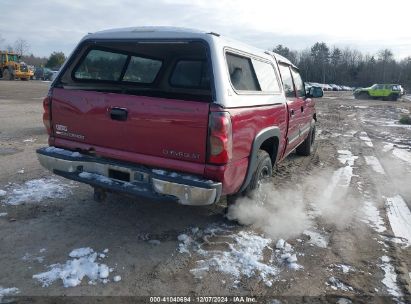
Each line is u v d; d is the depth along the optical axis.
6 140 8.51
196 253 3.79
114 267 3.47
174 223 4.43
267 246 4.01
